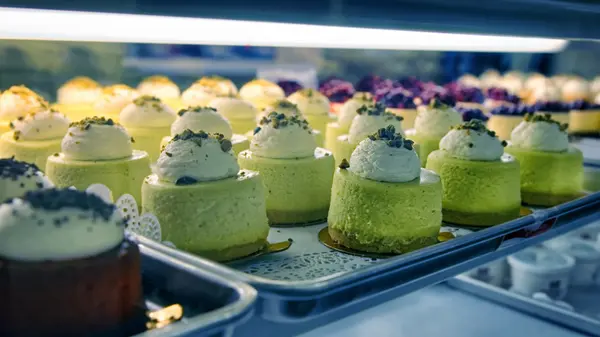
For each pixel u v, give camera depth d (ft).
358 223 1.54
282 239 1.62
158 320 1.07
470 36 2.00
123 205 1.60
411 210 1.53
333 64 3.17
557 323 2.10
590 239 2.51
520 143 2.09
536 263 2.26
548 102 3.06
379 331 1.99
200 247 1.44
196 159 1.48
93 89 2.47
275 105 2.15
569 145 2.13
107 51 2.65
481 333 2.01
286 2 1.26
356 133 2.05
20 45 2.37
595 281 2.31
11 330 0.99
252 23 1.47
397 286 1.26
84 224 1.03
